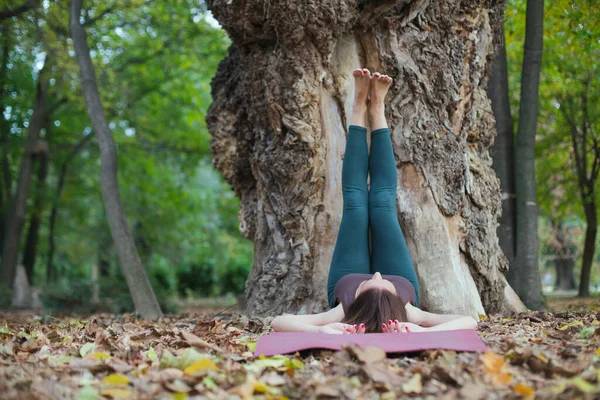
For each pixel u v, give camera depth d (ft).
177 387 8.50
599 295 50.72
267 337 12.42
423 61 18.74
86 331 15.79
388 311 13.38
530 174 26.63
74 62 45.01
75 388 8.83
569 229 87.86
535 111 26.68
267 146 19.54
